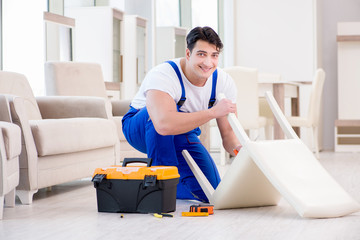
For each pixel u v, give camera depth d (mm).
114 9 6766
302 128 7312
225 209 2594
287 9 7406
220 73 2678
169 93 2525
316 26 7324
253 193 2547
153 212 2449
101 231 2102
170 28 7133
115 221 2307
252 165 2402
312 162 2438
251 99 5488
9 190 2508
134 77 7184
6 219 2414
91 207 2725
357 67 7316
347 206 2359
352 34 7266
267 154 2367
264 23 7465
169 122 2479
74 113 3953
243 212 2502
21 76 3727
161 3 7168
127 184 2477
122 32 6992
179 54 7133
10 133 2496
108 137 3705
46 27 5625
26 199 2877
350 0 7863
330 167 5016
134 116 2852
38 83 5551
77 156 3355
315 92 6012
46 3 6047
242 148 2406
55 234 2066
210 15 7242
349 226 2146
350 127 7527
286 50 7418
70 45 6043
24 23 5480
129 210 2488
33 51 5527
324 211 2289
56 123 3119
